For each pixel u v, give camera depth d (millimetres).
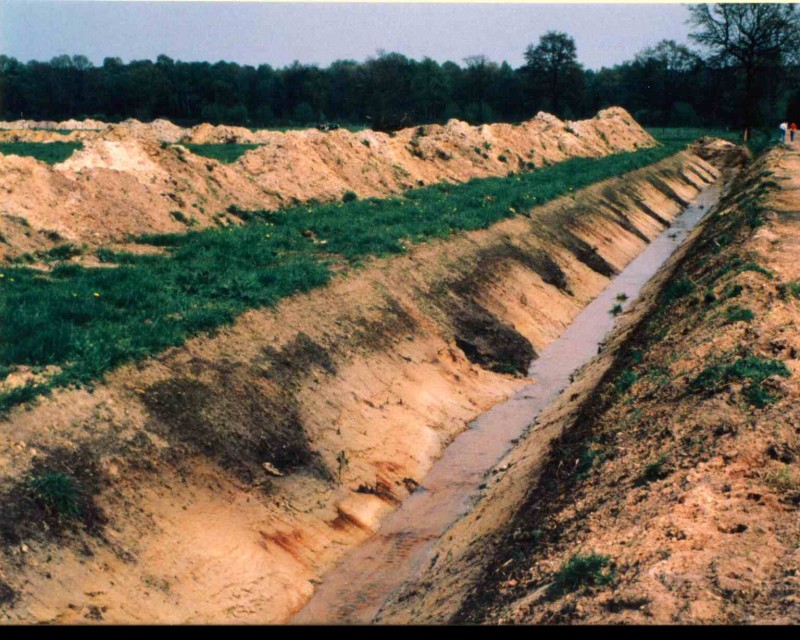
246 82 124000
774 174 44188
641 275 35688
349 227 28859
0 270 19688
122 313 17156
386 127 73938
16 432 12125
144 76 114500
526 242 32375
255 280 19891
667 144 86250
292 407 16250
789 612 8219
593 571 9695
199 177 30578
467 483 16719
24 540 10766
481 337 23906
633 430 14500
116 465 12617
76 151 26797
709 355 16234
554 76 126125
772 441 12336
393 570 13656
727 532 10102
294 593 12648
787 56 96438
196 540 12438
